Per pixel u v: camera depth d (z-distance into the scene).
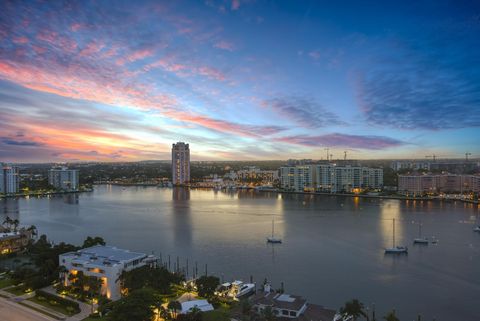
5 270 189.38
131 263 162.88
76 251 183.88
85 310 138.88
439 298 169.38
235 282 173.88
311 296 170.75
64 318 131.62
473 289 180.00
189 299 147.25
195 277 193.75
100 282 153.00
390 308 159.00
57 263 176.38
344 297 169.88
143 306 123.44
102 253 174.38
